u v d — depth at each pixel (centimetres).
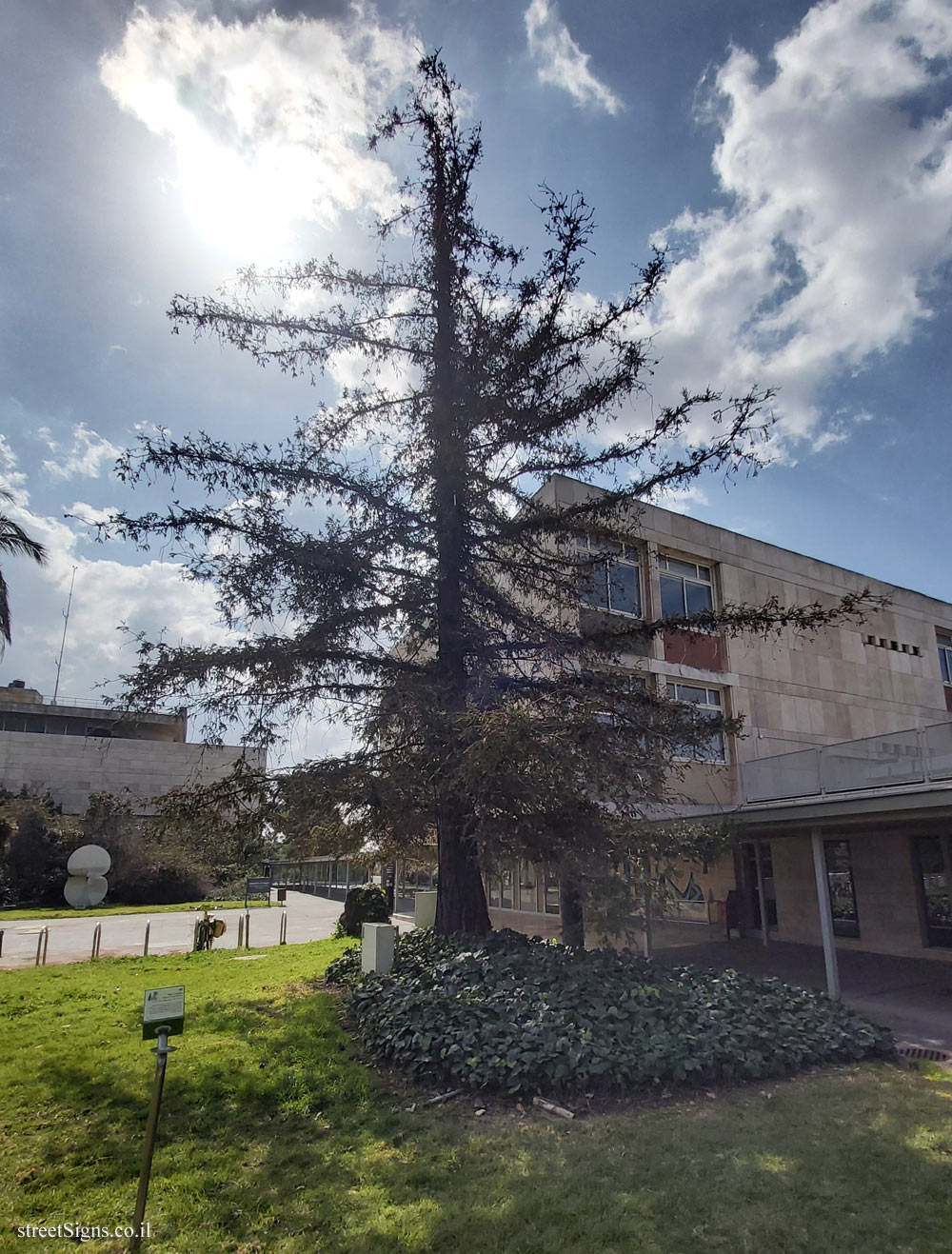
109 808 3522
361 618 992
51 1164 440
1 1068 636
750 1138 465
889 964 1273
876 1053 667
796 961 1325
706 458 949
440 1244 349
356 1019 782
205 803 918
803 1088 567
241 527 923
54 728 5278
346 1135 483
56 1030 784
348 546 950
